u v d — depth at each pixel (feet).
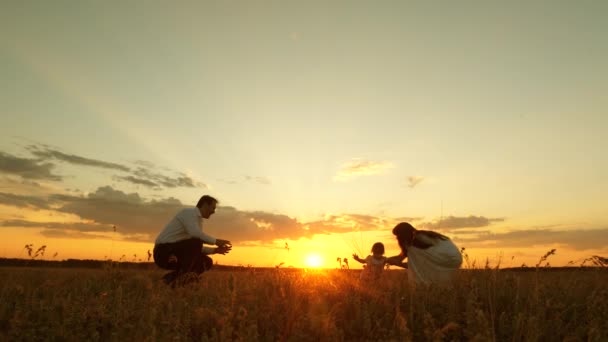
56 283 20.75
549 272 17.51
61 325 12.59
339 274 19.77
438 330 11.43
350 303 15.43
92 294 18.04
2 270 22.81
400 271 23.79
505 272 17.75
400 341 11.52
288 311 14.46
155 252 25.49
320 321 12.70
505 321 12.92
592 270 17.22
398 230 22.82
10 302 16.16
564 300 15.17
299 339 11.93
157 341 11.42
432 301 15.40
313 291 17.47
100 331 13.14
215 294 18.47
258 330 13.52
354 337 12.97
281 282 18.66
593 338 10.94
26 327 12.67
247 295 16.85
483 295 15.83
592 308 13.24
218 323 13.15
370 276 19.72
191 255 25.49
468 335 11.59
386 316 13.99
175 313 13.73
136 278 23.09
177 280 22.76
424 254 22.03
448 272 21.76
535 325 11.59
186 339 12.16
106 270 23.39
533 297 14.42
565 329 12.51
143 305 15.23
